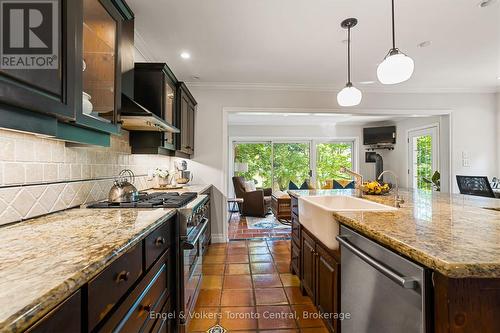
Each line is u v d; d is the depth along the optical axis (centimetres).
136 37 252
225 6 205
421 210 150
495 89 422
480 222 117
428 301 78
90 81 151
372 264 103
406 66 178
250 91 398
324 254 170
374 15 218
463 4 203
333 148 762
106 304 79
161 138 251
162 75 240
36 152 129
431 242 86
